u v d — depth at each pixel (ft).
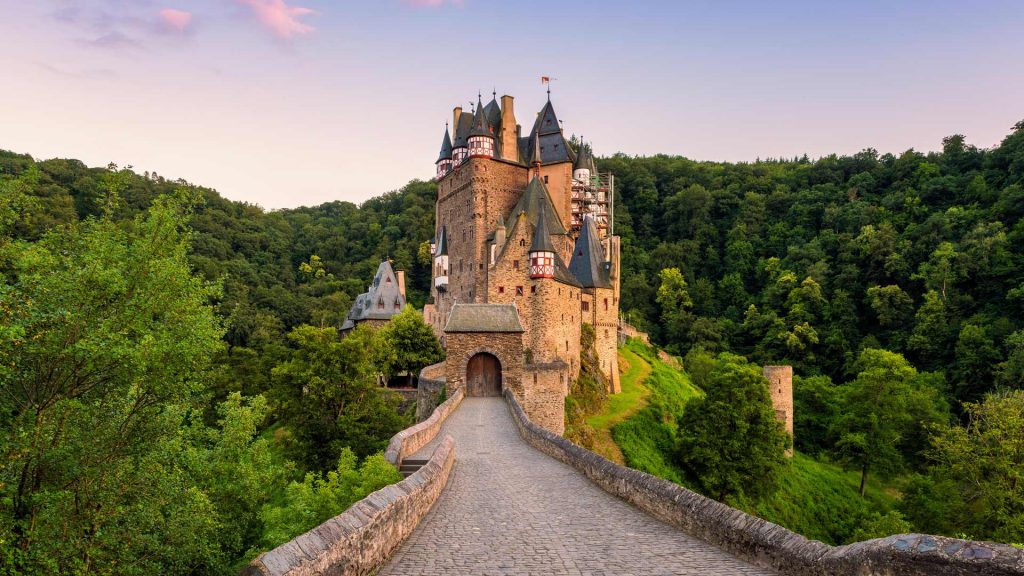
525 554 35.91
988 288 317.22
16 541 48.80
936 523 134.10
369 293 318.04
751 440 171.22
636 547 37.60
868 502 201.57
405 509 39.55
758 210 499.10
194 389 64.44
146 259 58.13
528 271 201.98
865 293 368.27
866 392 211.20
